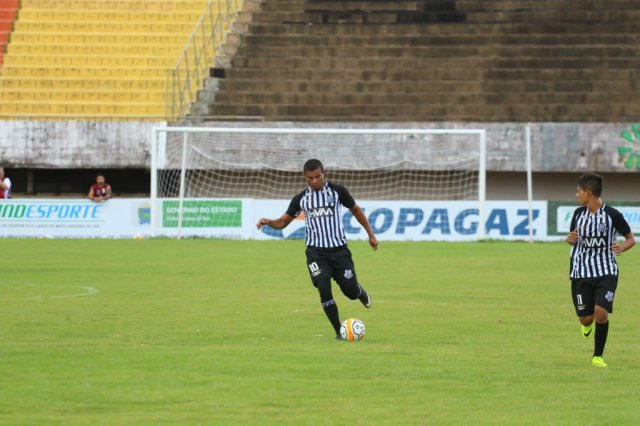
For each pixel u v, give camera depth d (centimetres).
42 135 11194
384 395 2702
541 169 11031
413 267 6938
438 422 2400
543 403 2625
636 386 2861
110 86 12262
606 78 11994
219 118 11462
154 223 9988
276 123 11219
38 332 3784
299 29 12850
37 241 9412
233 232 9981
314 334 3803
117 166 11175
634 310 4716
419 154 11031
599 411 2536
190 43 12838
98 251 8150
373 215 9988
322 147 11075
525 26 12669
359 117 11575
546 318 4362
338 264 3694
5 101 12075
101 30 13112
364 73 12200
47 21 13150
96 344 3497
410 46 12475
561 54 12294
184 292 5272
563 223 9869
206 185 11250
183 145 10244
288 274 6316
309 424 2369
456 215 9944
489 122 11331
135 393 2681
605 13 12750
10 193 10969
